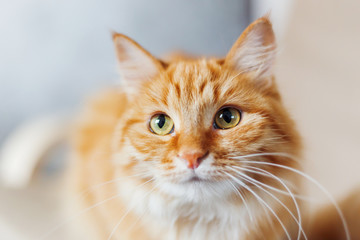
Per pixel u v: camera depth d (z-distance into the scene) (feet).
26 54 2.12
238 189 0.86
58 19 2.07
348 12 1.25
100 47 2.09
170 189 0.86
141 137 0.88
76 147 1.33
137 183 0.90
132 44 0.93
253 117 0.84
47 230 1.23
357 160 1.15
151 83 0.94
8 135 2.20
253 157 0.83
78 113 1.56
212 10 2.02
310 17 1.34
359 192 1.01
